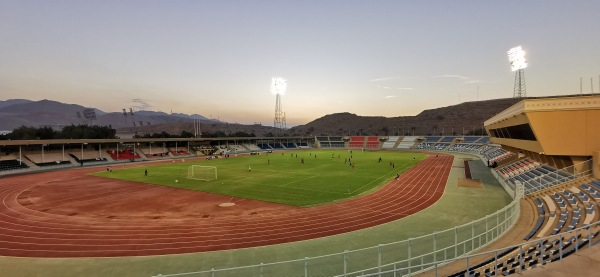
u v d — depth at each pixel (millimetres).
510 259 14680
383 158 89250
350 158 88125
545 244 15945
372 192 39625
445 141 139375
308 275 17391
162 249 21562
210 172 59281
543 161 41594
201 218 28828
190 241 23031
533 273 9797
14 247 22078
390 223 26875
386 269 17844
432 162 76688
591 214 20484
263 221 27766
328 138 167250
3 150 67750
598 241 13438
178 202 35188
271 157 94812
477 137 130875
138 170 64688
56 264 19328
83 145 84125
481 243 19844
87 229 25812
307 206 32875
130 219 28641
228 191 41000
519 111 33469
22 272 18344
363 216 29062
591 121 29359
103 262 19578
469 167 65625
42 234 24672
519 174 43781
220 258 20031
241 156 99688
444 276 14211
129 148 93750
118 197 38000
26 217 29453
